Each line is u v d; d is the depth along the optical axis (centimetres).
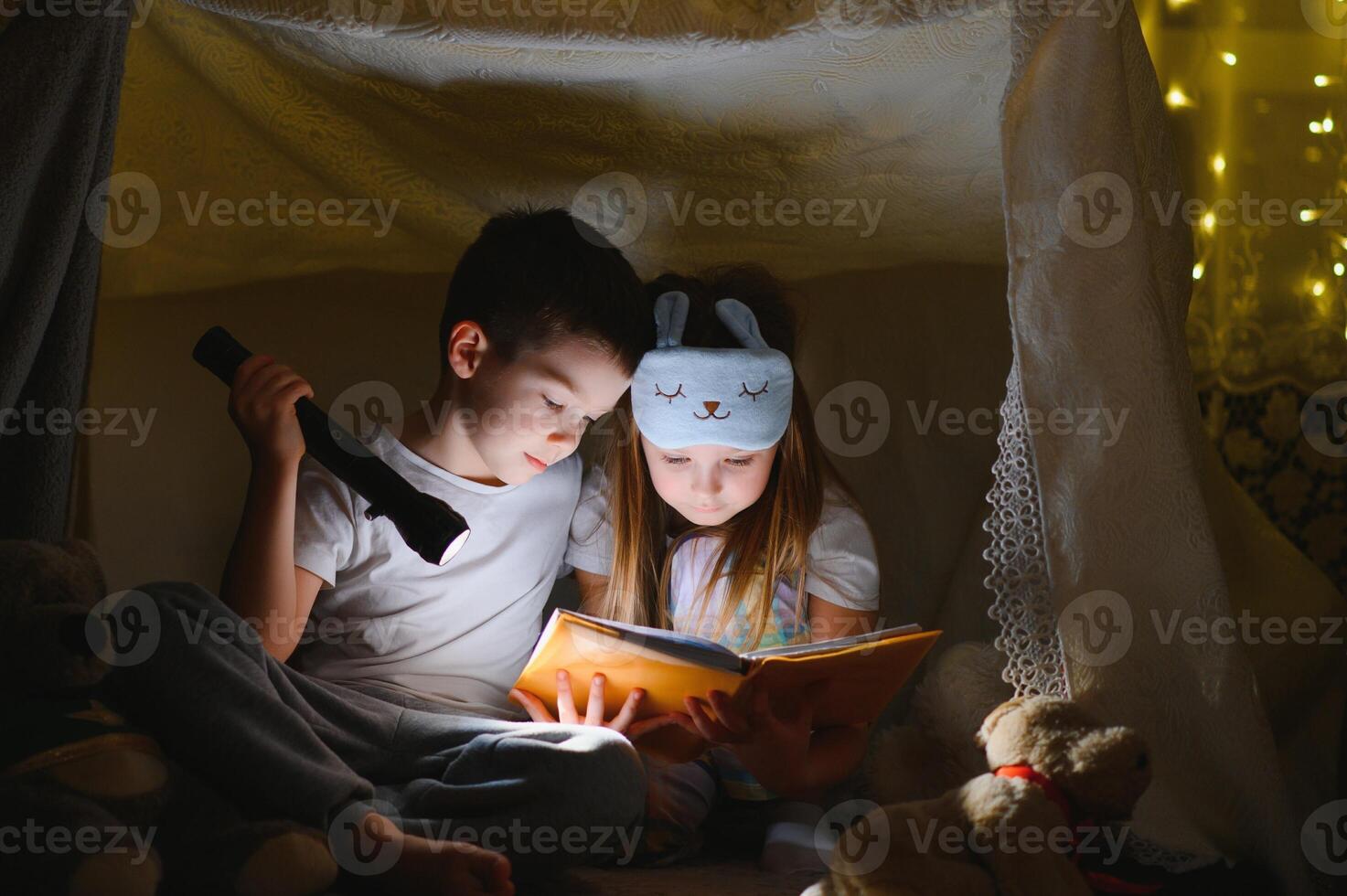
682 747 124
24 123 115
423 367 174
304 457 134
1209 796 120
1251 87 166
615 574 141
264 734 103
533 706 124
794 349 148
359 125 157
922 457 170
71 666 99
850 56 134
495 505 136
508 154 158
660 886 115
